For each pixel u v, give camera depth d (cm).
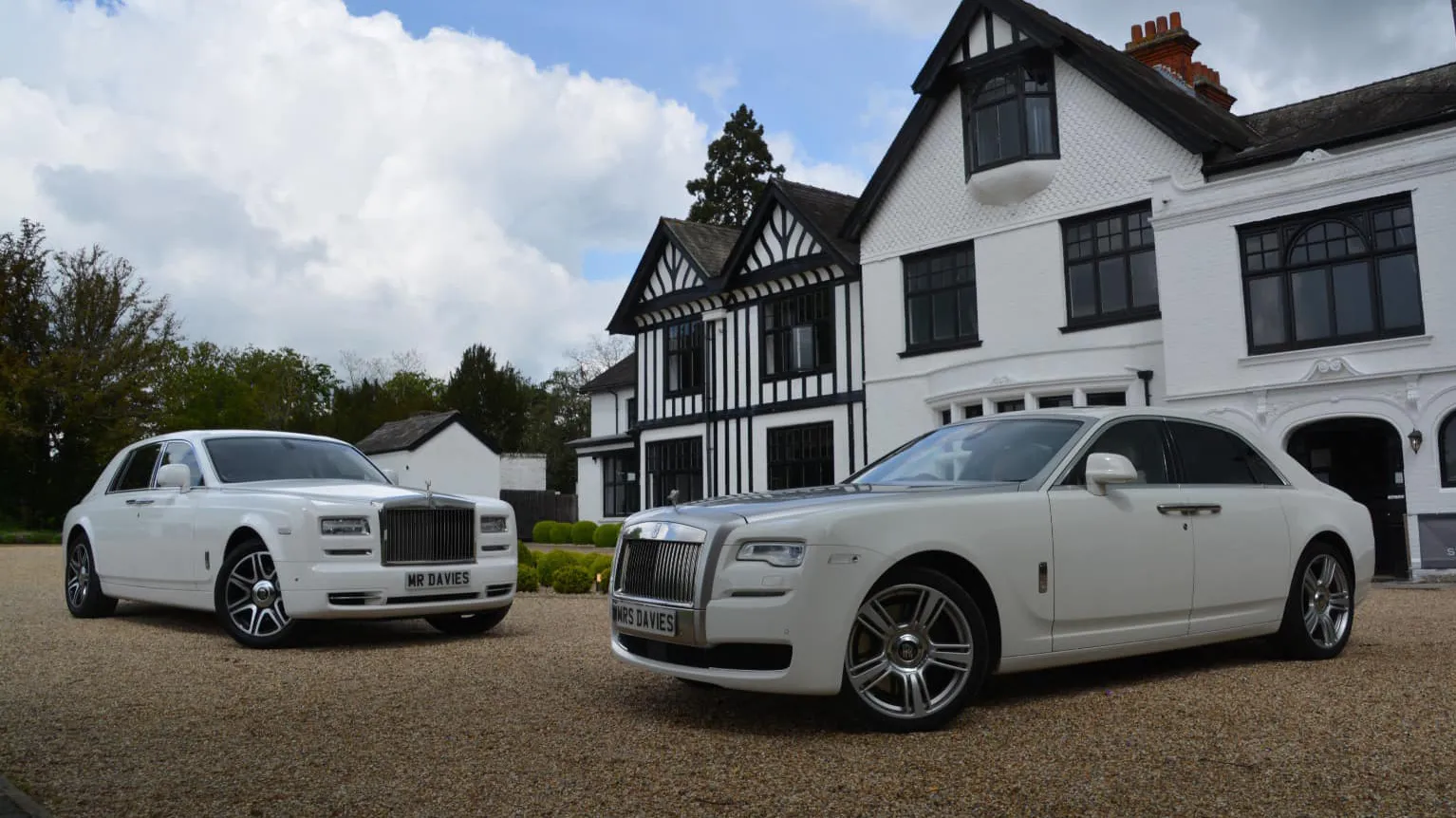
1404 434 1252
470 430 3750
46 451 3603
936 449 576
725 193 4159
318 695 534
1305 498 610
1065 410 562
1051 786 348
